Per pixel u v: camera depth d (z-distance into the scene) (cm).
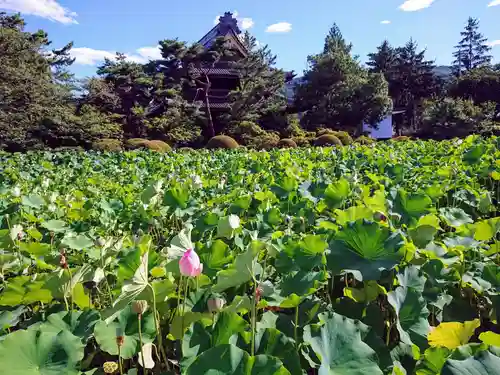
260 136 2720
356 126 3791
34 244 237
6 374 116
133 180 631
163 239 319
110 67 3005
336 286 202
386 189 396
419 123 5322
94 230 288
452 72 6838
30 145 2359
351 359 122
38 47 2858
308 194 359
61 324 152
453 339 129
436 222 228
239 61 3070
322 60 3809
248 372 103
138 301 135
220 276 156
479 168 477
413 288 157
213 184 477
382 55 5881
